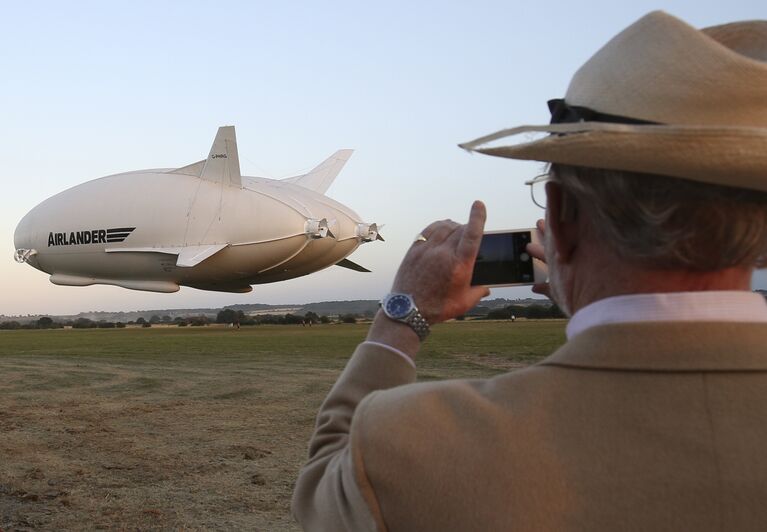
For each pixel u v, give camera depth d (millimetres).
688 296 1241
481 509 1190
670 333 1217
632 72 1215
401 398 1341
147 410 14242
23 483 8203
